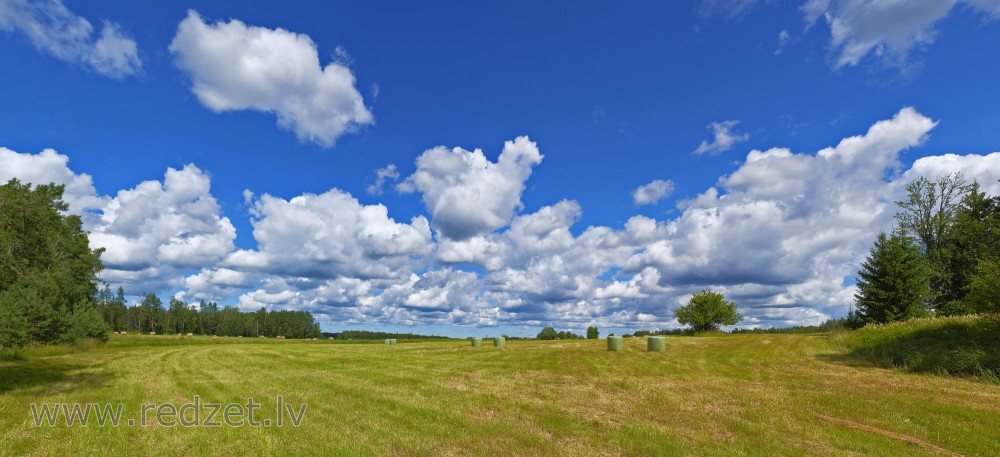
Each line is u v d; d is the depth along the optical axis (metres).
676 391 13.79
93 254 45.53
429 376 17.33
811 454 7.77
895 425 9.41
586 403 12.02
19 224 15.26
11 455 7.80
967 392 12.81
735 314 48.88
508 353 27.02
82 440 8.62
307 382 15.74
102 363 23.25
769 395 12.87
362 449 7.98
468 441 8.48
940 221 37.34
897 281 31.56
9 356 25.53
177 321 117.25
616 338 26.88
